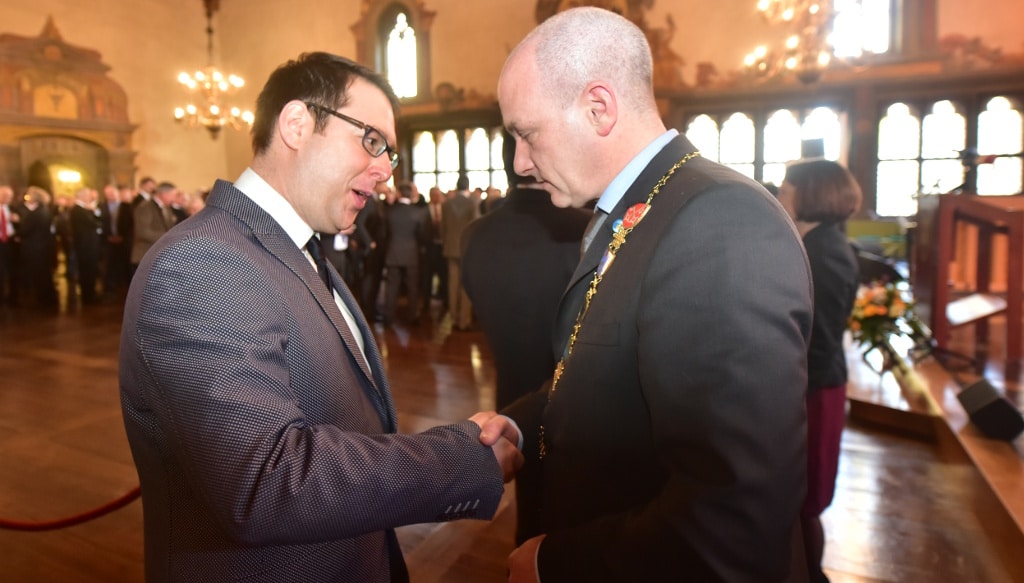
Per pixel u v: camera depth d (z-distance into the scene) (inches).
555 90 37.4
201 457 31.0
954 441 110.3
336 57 41.6
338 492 31.2
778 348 29.3
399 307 314.3
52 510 106.0
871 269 243.9
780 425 29.1
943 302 157.6
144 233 307.6
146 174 494.0
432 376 181.3
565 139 38.0
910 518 95.7
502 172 470.0
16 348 223.0
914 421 127.2
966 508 98.0
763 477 28.7
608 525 34.3
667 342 30.8
